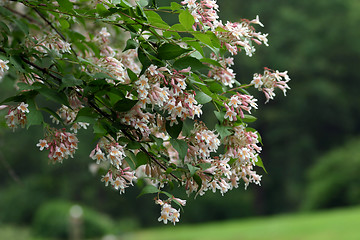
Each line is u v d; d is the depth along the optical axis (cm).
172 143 252
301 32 3186
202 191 263
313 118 3178
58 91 241
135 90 244
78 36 323
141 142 250
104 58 274
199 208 2817
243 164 272
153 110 261
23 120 242
